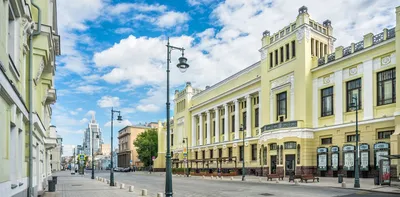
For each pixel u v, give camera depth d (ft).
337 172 104.47
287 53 129.59
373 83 96.84
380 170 75.25
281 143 119.03
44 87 64.80
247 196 60.75
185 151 186.19
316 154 112.98
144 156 287.69
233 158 166.09
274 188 76.59
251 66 157.69
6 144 28.78
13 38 33.71
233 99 170.71
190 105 223.51
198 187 86.69
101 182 117.60
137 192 74.59
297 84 121.39
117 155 463.83
